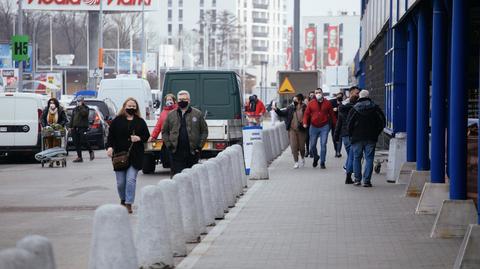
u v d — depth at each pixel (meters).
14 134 65.56
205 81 61.16
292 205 36.59
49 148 64.12
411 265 23.05
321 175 51.75
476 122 36.31
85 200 40.06
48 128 63.19
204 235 28.62
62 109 64.81
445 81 32.09
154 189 22.31
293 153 57.84
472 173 30.36
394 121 55.03
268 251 25.44
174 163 37.12
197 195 28.69
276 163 62.88
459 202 27.28
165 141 37.00
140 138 34.41
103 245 17.17
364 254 24.80
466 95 26.78
